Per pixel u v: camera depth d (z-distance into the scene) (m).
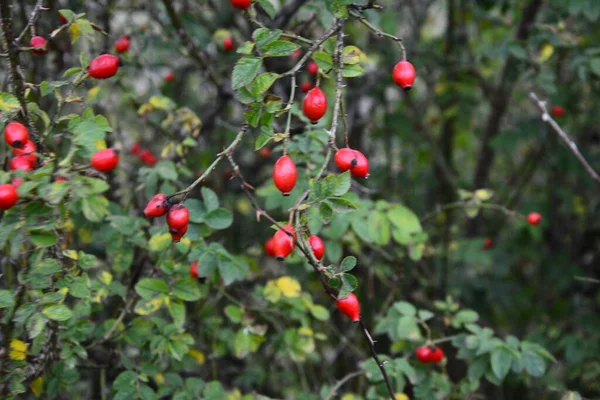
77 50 3.26
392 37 1.83
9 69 1.75
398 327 2.54
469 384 2.59
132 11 3.23
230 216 2.20
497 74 4.61
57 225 1.69
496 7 4.28
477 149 4.80
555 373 3.77
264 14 2.83
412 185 4.22
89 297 2.06
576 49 3.47
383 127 4.22
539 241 4.07
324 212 1.67
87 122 1.67
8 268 2.26
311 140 2.39
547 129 3.73
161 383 2.42
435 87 4.27
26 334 2.07
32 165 1.67
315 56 1.79
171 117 2.77
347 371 3.58
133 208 2.91
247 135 3.54
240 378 3.22
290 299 2.59
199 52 3.08
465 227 4.10
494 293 3.91
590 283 3.97
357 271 3.63
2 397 1.81
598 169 3.93
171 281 2.24
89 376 3.01
